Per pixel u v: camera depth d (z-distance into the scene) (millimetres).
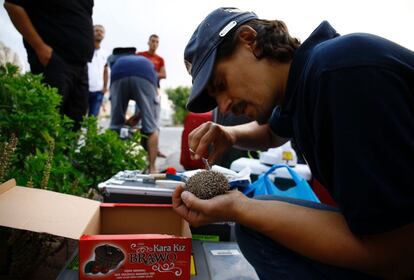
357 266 736
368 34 769
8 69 1664
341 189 701
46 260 1287
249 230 982
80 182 1660
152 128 3234
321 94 717
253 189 1411
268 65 893
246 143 1468
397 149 658
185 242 876
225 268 1076
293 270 888
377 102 659
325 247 741
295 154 2064
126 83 3133
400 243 690
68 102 2453
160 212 1122
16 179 1280
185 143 2578
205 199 874
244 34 890
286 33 916
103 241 831
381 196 653
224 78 925
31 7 2074
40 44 2051
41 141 1523
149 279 870
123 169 1932
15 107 1471
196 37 965
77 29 2219
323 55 746
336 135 697
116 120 3330
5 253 1118
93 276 836
